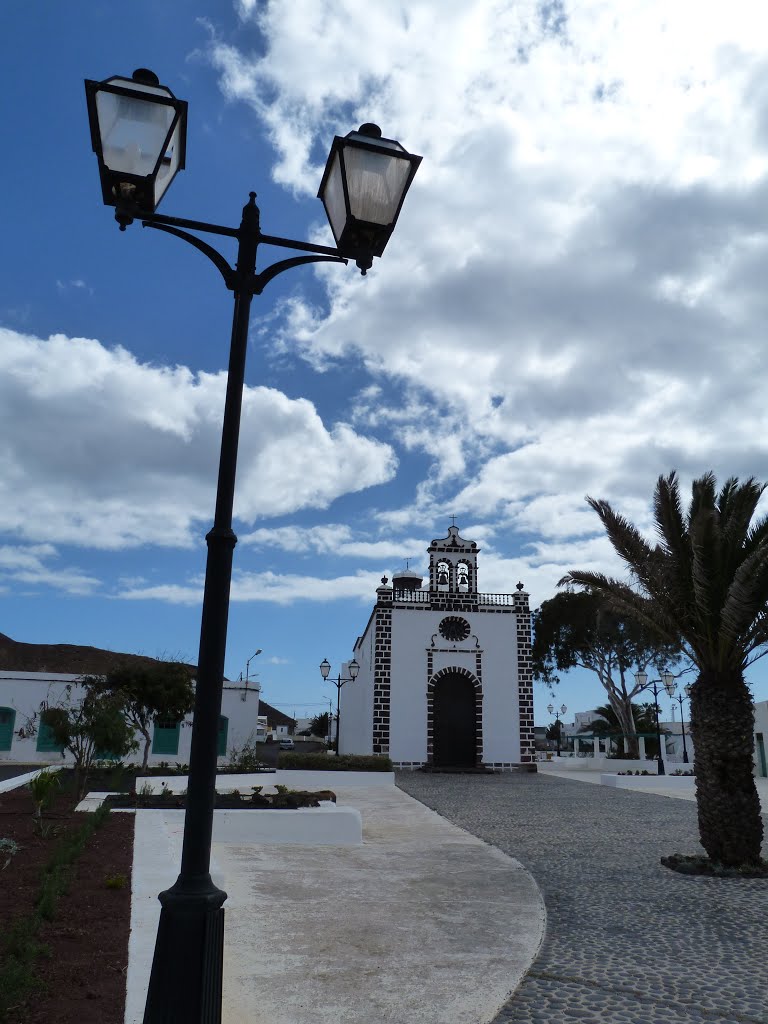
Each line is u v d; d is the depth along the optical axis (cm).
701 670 1205
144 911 661
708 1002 595
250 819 1311
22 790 1616
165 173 508
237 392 479
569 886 999
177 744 3091
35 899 681
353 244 523
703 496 1237
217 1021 391
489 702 3362
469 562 3528
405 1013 562
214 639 433
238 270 502
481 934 761
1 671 3042
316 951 696
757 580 1101
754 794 1133
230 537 452
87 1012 464
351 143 511
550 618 4144
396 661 3372
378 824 1591
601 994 609
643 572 1241
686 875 1073
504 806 1925
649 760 3397
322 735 8875
